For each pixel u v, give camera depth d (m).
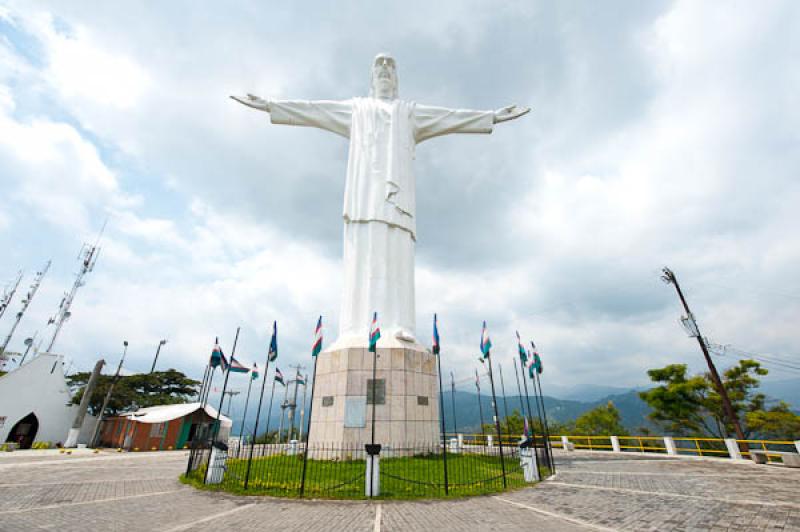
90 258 54.62
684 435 36.03
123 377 55.06
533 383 20.27
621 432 45.84
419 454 18.02
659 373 36.19
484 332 16.44
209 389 18.38
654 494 12.71
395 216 23.27
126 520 9.54
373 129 24.64
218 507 10.85
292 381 50.31
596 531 8.64
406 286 22.89
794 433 29.83
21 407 42.53
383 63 26.59
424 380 19.73
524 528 8.84
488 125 26.31
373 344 14.81
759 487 13.91
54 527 8.88
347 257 23.16
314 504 11.12
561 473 17.80
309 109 25.64
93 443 43.16
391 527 8.93
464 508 10.72
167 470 19.72
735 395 32.94
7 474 16.98
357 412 17.98
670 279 31.50
